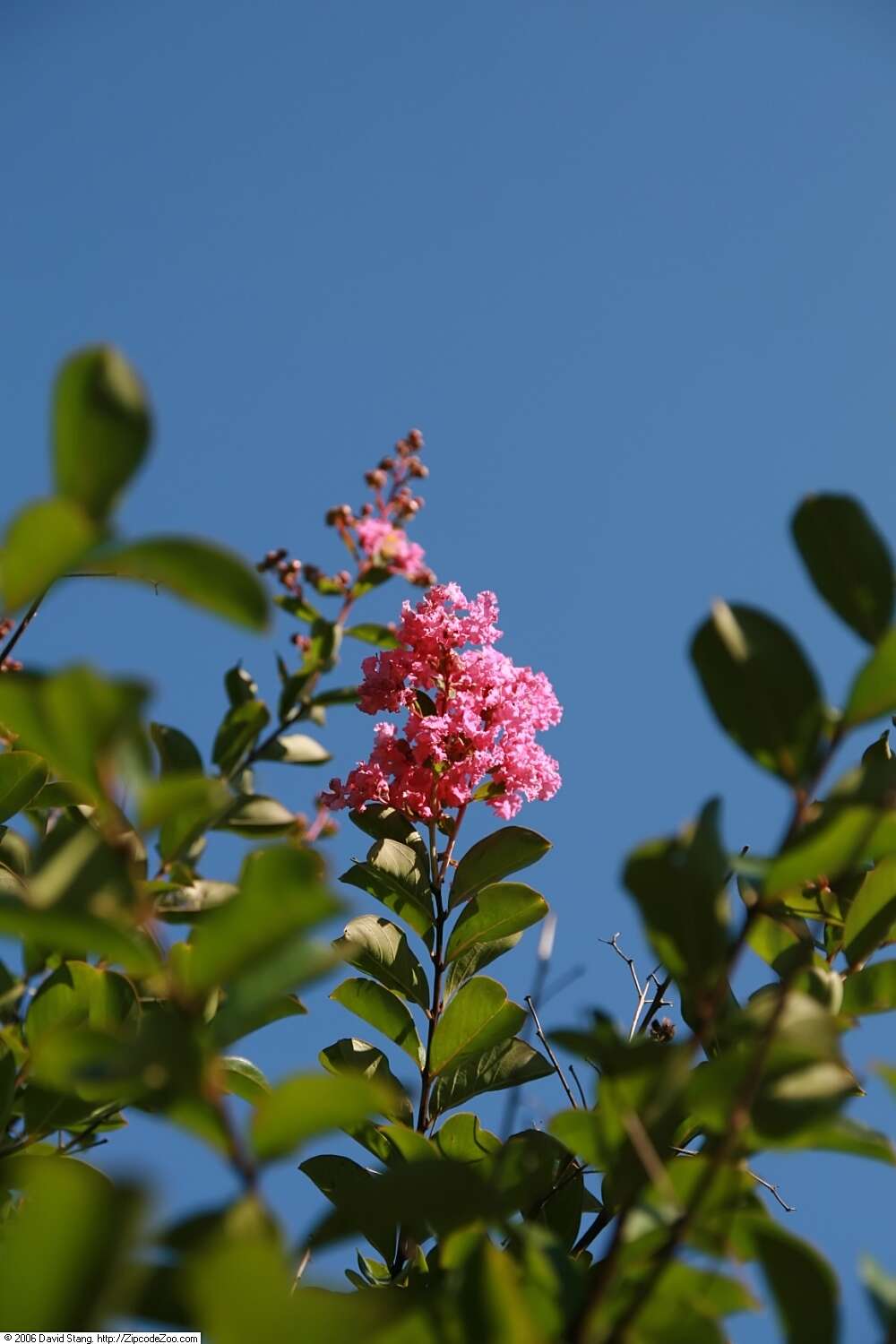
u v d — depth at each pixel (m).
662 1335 0.74
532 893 1.67
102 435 0.65
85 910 0.66
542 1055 1.55
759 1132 0.75
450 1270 0.82
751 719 0.82
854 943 1.05
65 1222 0.50
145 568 0.64
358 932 1.62
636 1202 0.78
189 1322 0.62
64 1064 0.66
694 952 0.77
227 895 1.15
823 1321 0.74
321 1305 0.52
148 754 0.74
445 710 1.77
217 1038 0.68
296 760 1.34
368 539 1.37
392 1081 1.52
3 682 0.67
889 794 0.79
